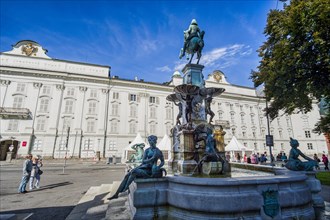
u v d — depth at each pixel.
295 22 9.55
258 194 3.51
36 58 32.41
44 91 31.38
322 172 13.97
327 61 9.10
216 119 41.97
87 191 8.61
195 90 7.38
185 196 3.56
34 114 30.00
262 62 13.27
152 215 3.77
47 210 6.05
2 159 28.89
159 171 4.12
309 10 8.98
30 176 9.76
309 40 9.48
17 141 29.00
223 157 6.75
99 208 5.54
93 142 31.88
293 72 10.83
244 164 7.99
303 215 3.83
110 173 17.23
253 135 44.25
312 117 47.75
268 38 12.55
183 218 3.55
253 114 45.72
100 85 34.81
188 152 6.48
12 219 2.74
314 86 11.05
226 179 3.56
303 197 3.94
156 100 38.09
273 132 46.00
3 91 29.44
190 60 8.94
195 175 5.45
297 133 47.50
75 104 32.47
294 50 9.98
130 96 36.34
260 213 3.46
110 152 32.53
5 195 8.38
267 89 13.59
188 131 6.68
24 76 30.86
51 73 31.83
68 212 5.83
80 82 33.59
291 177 3.91
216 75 45.22
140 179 3.95
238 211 3.32
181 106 8.29
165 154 19.14
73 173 17.27
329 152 44.25
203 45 8.93
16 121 29.03
